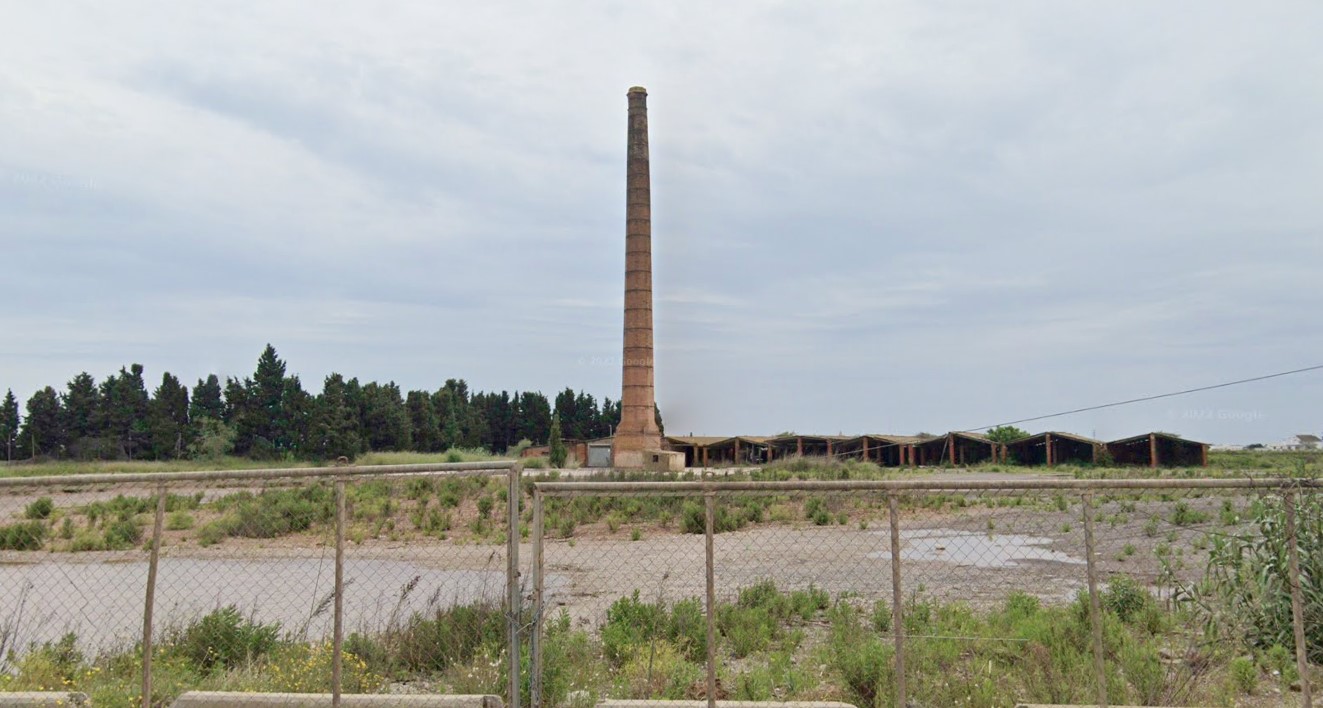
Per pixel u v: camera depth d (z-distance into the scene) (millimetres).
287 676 8688
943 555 19062
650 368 67938
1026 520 24969
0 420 92375
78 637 11172
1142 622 10680
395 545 20875
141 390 96312
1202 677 8570
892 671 8336
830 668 9305
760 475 50406
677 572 17453
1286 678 8352
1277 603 9227
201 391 95250
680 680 8773
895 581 6273
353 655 9430
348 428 92062
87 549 18922
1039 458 67812
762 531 24219
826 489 6305
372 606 13797
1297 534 9117
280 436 93125
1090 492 6367
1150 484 6289
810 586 14109
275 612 13453
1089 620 10109
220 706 7363
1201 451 60750
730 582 16125
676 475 50250
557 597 14844
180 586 15359
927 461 72938
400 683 9219
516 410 122375
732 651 10680
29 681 8578
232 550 18781
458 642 9391
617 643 9984
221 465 77688
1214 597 10383
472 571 17562
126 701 7859
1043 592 14422
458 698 7230
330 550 19500
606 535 23672
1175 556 17234
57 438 94188
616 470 59250
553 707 7914
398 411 100812
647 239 68562
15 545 18484
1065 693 7836
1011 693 8086
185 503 22297
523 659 8195
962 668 9172
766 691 8477
